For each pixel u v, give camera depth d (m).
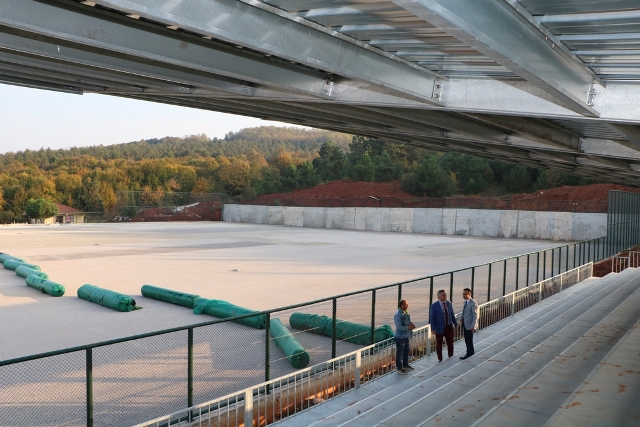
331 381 9.67
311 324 13.21
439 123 12.75
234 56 8.04
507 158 21.98
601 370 8.78
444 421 7.43
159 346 11.89
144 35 7.06
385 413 8.32
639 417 6.73
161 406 8.59
